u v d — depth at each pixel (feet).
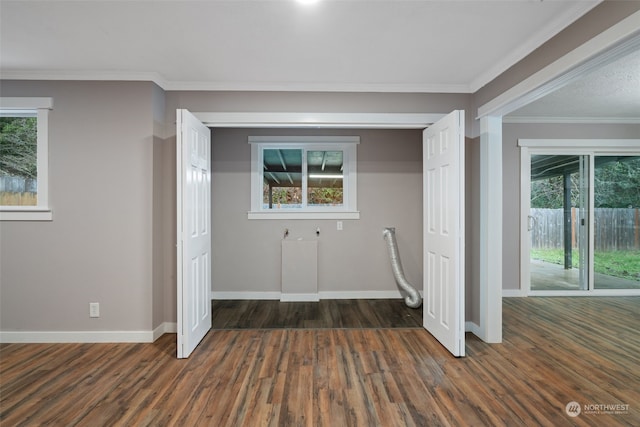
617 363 8.46
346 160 14.75
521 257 14.79
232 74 9.73
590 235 14.93
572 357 8.80
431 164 10.20
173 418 6.27
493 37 7.60
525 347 9.43
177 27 7.20
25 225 9.75
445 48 8.13
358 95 10.52
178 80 10.21
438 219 9.73
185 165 8.63
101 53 8.45
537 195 15.02
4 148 10.19
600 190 15.12
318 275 14.44
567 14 6.59
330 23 7.04
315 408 6.57
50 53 8.45
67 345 9.58
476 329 10.40
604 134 14.78
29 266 9.74
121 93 9.77
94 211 9.78
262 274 14.44
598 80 10.07
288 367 8.23
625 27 5.53
